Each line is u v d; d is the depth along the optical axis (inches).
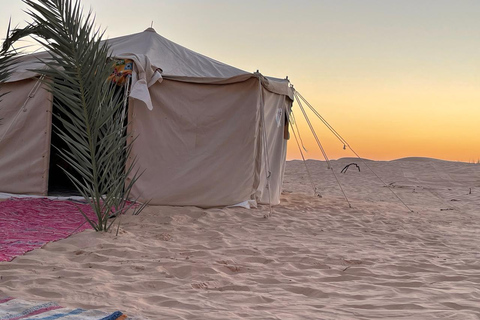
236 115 346.3
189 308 135.1
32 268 171.3
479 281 177.8
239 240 243.4
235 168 344.8
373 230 296.0
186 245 225.8
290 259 206.7
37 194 343.9
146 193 334.3
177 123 342.3
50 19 201.0
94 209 242.8
